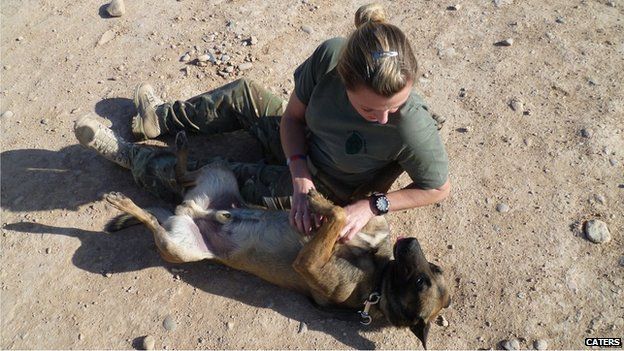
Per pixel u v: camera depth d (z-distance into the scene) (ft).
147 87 6.81
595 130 7.06
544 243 6.15
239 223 5.81
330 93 4.58
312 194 4.92
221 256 5.86
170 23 8.19
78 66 7.61
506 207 6.43
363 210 5.03
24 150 6.76
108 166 6.67
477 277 5.93
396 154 4.75
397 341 5.56
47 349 5.38
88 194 6.43
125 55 7.75
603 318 5.63
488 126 7.15
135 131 6.64
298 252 5.52
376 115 4.16
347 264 5.36
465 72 7.74
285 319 5.65
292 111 5.26
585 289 5.83
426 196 5.01
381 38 3.82
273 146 6.31
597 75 7.67
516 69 7.75
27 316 5.57
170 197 6.34
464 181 6.65
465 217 6.38
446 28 8.27
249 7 8.45
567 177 6.67
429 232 6.27
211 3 8.50
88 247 6.04
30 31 8.03
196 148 6.89
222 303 5.74
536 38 8.13
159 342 5.46
